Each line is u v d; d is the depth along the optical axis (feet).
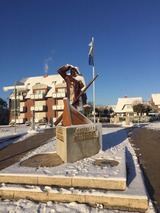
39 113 161.27
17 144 42.22
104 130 60.39
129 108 206.18
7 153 32.91
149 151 30.91
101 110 195.42
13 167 20.99
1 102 188.03
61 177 17.47
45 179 17.76
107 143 35.83
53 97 154.61
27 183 18.11
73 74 32.94
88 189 16.43
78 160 23.41
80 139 24.00
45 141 43.93
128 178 18.70
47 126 89.56
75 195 15.52
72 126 23.90
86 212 14.02
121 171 18.28
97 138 25.99
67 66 32.73
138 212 13.99
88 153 24.70
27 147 37.37
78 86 32.12
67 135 22.93
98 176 17.12
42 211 14.28
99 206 14.82
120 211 14.14
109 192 15.49
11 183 18.31
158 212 13.66
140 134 51.13
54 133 59.98
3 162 26.58
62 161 23.25
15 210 14.51
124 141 38.86
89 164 21.33
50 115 158.51
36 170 19.60
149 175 20.45
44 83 171.73
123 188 16.20
